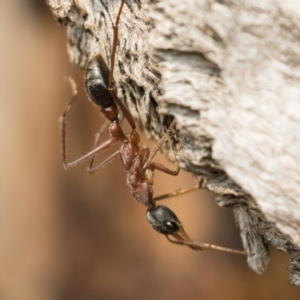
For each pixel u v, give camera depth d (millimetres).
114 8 130
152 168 137
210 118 123
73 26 135
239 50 123
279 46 123
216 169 125
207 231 169
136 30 129
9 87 167
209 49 123
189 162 126
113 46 128
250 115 123
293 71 123
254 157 123
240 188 125
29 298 168
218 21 122
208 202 169
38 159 167
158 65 125
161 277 169
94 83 132
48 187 168
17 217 167
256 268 132
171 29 123
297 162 124
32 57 167
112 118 135
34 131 167
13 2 167
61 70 168
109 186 170
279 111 123
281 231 125
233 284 167
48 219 169
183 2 123
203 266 169
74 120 168
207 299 167
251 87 124
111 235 170
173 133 129
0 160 166
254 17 122
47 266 169
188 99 124
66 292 169
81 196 169
